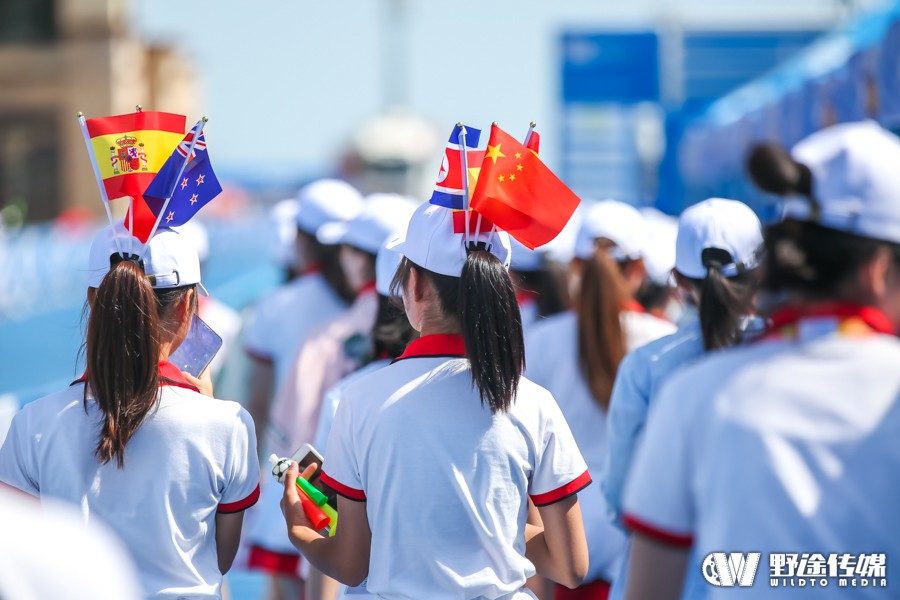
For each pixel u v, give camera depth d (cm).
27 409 921
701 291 1038
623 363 1123
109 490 889
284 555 1430
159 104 13112
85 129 954
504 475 874
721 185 5766
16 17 11712
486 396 864
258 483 952
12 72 11650
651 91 7338
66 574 390
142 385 884
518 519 888
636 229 1488
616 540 1331
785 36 7025
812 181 649
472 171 916
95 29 11644
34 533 397
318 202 1792
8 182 11694
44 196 11756
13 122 11712
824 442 621
